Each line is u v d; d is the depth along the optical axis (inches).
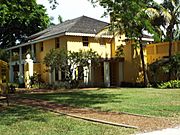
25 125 411.5
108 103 644.7
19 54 1627.7
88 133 352.5
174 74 1126.4
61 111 544.1
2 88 697.0
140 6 731.4
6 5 892.0
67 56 1146.0
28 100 759.1
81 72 1202.6
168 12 1144.8
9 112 540.7
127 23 813.9
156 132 349.1
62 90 1095.6
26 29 1998.0
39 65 1480.1
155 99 698.8
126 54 1293.1
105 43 1359.5
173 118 443.8
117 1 698.8
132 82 1261.1
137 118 449.1
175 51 1178.6
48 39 1381.6
